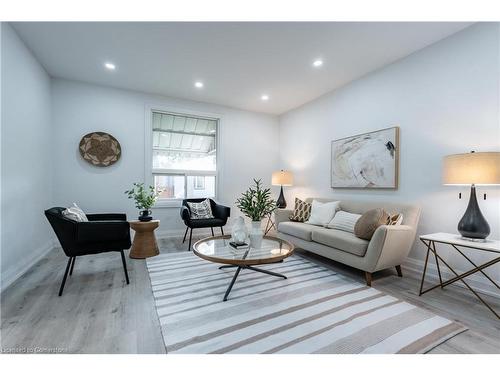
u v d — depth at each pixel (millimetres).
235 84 3514
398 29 2236
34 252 2730
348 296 1937
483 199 2100
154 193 3879
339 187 3539
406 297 1948
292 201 4633
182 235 4176
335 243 2422
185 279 2258
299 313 1663
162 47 2572
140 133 3850
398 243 2186
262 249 2158
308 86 3555
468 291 2074
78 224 1961
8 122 2178
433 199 2447
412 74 2633
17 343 1327
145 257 2916
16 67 2330
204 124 4469
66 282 2158
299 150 4441
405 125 2701
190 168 4363
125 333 1426
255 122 4809
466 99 2199
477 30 2129
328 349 1300
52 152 3307
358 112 3273
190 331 1450
